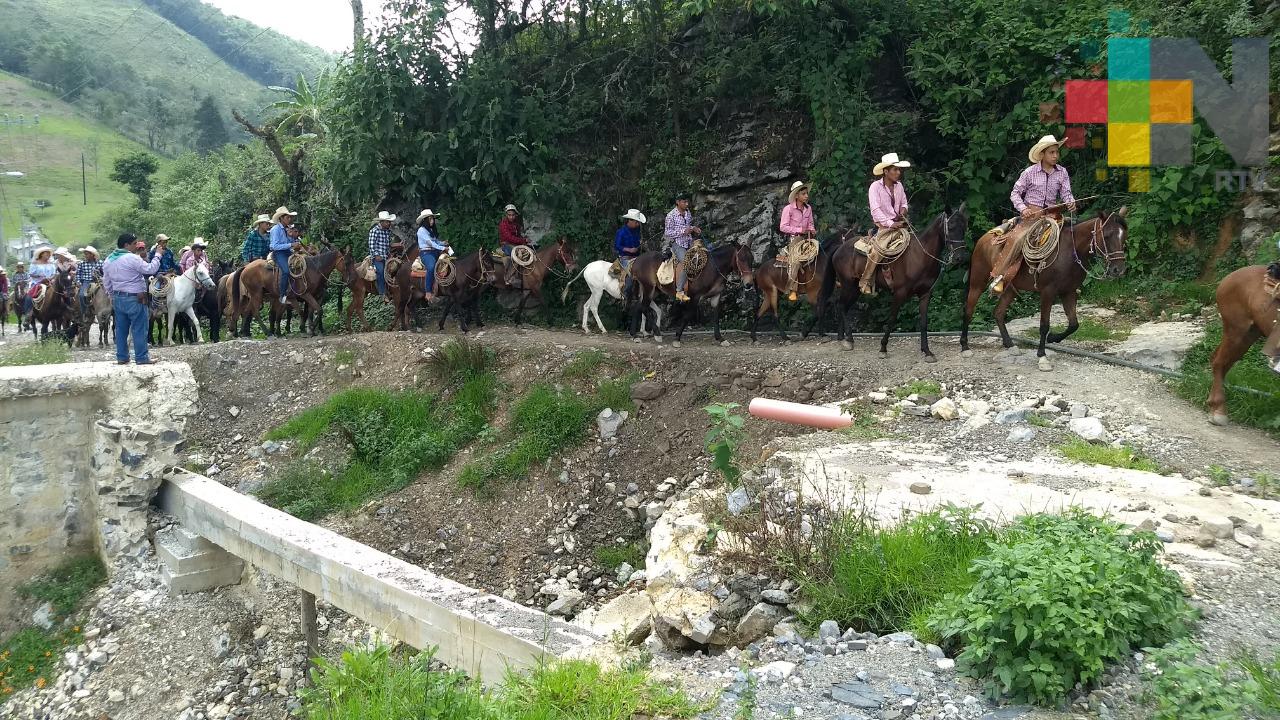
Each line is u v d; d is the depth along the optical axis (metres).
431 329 16.89
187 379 11.37
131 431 10.63
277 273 16.56
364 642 9.31
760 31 16.52
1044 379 10.18
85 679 9.30
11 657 9.79
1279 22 12.20
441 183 17.05
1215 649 4.39
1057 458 8.11
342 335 16.23
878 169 11.52
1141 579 4.51
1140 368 10.30
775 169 16.08
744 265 14.24
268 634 9.57
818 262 13.46
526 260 16.02
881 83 15.94
